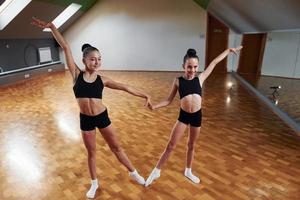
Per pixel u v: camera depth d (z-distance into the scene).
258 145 2.90
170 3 8.70
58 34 1.81
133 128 3.51
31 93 5.81
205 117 3.95
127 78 7.79
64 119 3.94
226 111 4.27
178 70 9.30
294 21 3.38
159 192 2.04
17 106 4.71
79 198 1.97
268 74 6.25
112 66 9.86
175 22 8.84
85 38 9.75
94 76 1.78
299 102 4.47
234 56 8.42
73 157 2.68
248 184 2.12
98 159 2.61
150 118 3.95
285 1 2.81
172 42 9.08
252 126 3.54
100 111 1.80
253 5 3.85
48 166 2.49
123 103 4.88
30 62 8.30
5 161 2.60
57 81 7.38
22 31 7.37
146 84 6.75
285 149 2.79
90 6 9.25
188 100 1.90
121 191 2.06
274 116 4.00
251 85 6.12
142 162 2.55
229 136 3.18
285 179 2.19
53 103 4.91
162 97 5.29
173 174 2.30
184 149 2.82
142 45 9.37
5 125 3.68
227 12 5.91
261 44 6.56
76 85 1.76
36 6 6.38
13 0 5.91
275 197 1.94
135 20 9.16
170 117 3.99
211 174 2.28
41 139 3.16
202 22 8.59
